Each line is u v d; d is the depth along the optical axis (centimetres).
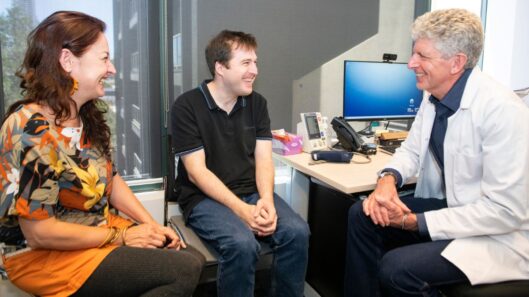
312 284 212
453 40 137
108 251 122
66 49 119
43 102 120
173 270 121
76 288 118
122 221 148
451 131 146
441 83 146
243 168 179
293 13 232
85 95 128
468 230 130
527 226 131
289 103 241
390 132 238
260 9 223
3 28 178
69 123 127
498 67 316
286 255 159
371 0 253
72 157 125
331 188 195
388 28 261
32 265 121
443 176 160
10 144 111
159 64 207
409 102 250
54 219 117
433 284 129
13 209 109
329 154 194
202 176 164
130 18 198
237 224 153
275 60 233
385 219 143
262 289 210
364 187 159
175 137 171
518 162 126
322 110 251
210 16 213
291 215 166
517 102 134
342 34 248
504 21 308
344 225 186
